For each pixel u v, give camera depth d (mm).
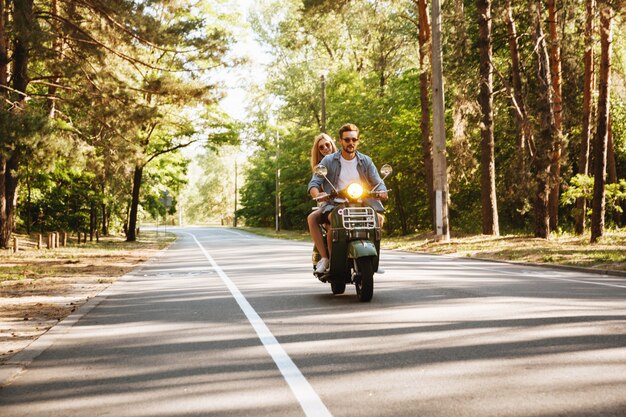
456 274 13961
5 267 18547
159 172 54375
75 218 51000
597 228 23750
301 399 4664
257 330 7457
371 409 4395
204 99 27750
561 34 28422
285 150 59281
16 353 6582
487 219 28359
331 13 33250
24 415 4555
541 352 5793
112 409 4605
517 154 27594
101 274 16578
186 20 29906
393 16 33562
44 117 22141
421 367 5441
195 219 165250
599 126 24078
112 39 27141
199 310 9359
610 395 4488
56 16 25844
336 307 9000
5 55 24422
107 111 27125
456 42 26938
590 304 8703
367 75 46219
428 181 34531
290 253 24766
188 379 5348
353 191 9203
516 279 12695
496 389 4734
